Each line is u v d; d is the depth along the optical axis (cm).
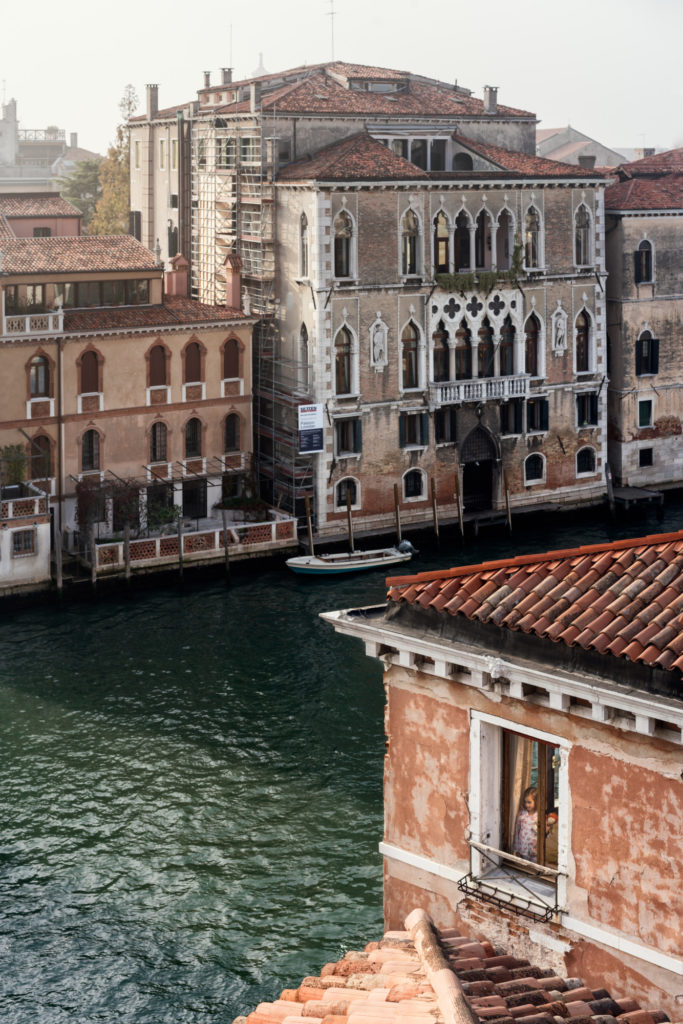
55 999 2870
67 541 6119
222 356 6488
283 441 6569
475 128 7350
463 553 6538
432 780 1664
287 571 6209
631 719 1438
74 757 4041
